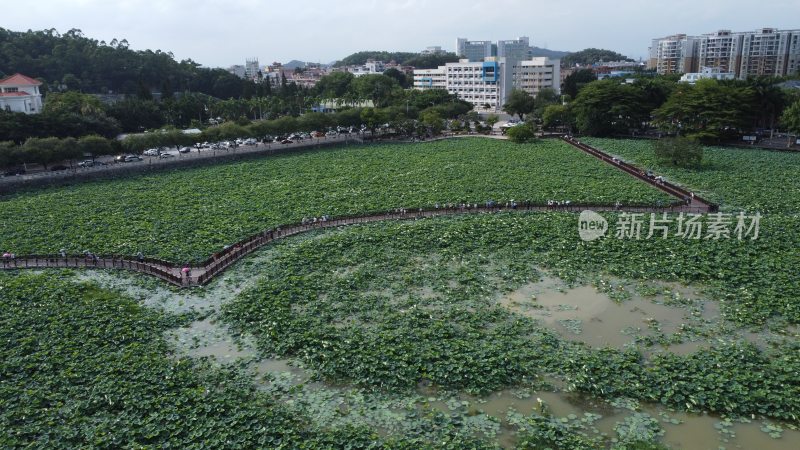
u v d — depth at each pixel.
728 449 28.78
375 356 37.53
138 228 67.62
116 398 33.09
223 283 52.19
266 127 133.12
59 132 116.50
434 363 36.66
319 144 133.00
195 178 97.94
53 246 61.69
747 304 43.97
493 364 36.31
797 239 57.28
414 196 80.75
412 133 153.38
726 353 36.84
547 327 42.03
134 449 28.73
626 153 112.44
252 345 40.31
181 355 39.06
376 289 49.34
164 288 51.25
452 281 50.78
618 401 32.91
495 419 31.42
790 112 110.88
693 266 51.34
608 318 43.28
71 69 189.25
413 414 32.03
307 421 31.58
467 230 63.06
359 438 29.56
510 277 51.12
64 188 91.25
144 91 162.88
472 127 176.75
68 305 46.44
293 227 67.25
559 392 33.91
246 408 32.28
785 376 33.81
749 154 106.06
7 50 176.25
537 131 158.88
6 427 30.80
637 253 55.31
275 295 47.88
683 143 96.88
